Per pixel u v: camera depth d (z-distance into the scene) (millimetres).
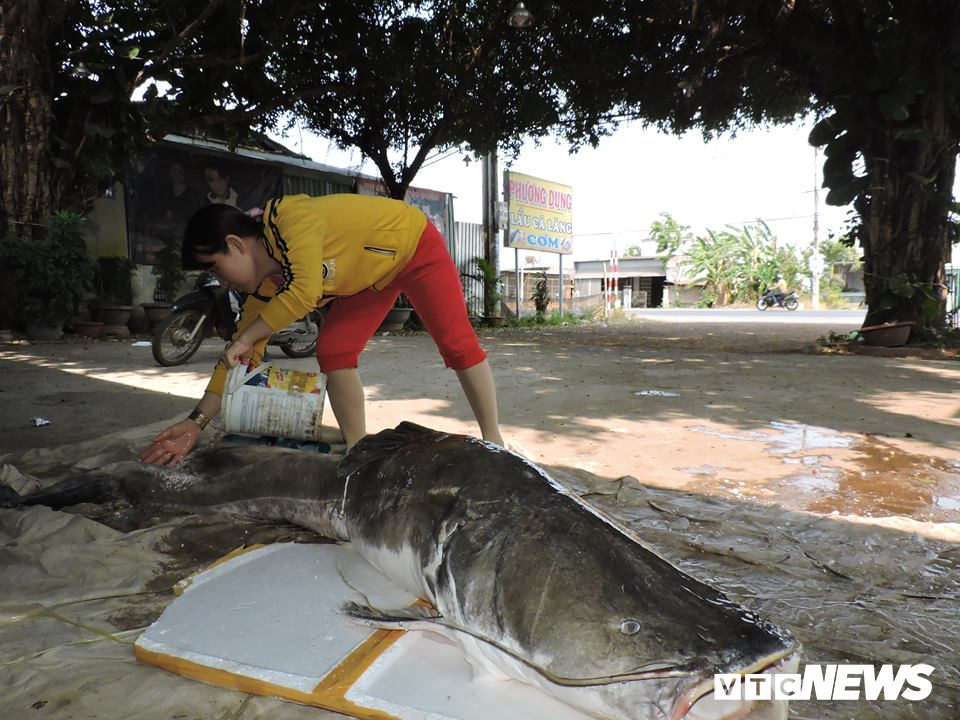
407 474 1971
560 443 3998
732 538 2520
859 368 7734
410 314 16266
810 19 10555
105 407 4953
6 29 9867
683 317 28000
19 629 1847
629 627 1329
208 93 11633
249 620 1784
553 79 14117
